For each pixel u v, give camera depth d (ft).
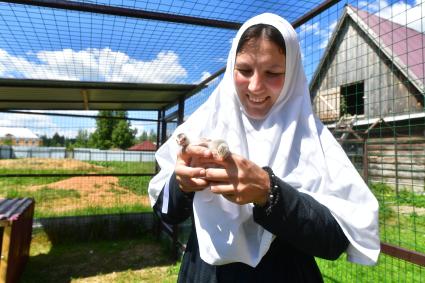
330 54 31.89
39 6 7.99
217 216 3.16
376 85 31.86
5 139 87.20
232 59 3.60
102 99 19.29
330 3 7.77
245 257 3.07
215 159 2.68
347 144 22.12
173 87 16.55
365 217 2.96
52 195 34.17
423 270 12.88
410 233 16.30
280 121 3.47
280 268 3.21
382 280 12.20
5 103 19.48
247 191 2.61
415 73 27.48
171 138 4.31
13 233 12.82
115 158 67.26
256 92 3.30
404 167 18.43
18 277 14.53
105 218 21.12
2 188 39.09
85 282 14.79
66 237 20.15
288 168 3.33
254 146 3.48
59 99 19.02
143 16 8.65
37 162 67.92
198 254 3.65
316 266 3.44
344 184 3.19
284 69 3.31
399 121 28.60
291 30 3.34
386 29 24.88
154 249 19.06
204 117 3.85
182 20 9.04
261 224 2.78
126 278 15.20
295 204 2.69
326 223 2.81
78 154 68.28
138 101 19.88
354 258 3.07
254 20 3.41
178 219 3.79
